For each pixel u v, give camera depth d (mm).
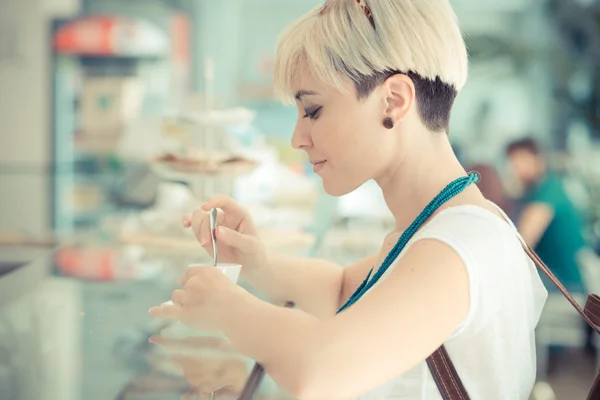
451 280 827
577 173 5957
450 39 965
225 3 7539
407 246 902
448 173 991
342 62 928
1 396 750
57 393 771
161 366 874
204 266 934
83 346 963
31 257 1696
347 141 957
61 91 6754
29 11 6730
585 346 1871
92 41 6797
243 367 867
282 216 2182
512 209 4113
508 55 7508
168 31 7184
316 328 813
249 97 6988
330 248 1833
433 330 809
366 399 932
